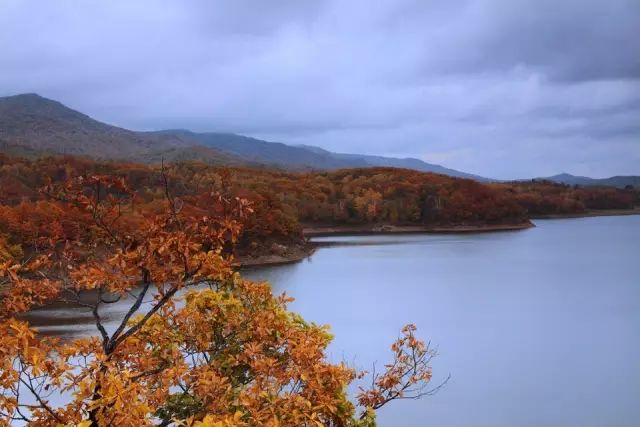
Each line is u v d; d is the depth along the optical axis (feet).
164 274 21.13
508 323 163.94
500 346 136.05
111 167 351.87
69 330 130.21
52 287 20.95
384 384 29.07
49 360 19.90
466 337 145.89
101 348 20.57
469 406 93.15
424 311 181.06
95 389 19.29
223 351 24.77
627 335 149.07
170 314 24.36
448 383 105.81
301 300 201.46
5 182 315.37
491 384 106.11
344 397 23.50
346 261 327.26
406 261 324.39
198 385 21.17
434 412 89.97
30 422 18.21
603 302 198.80
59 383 18.62
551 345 137.28
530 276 262.67
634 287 230.48
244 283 26.00
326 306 189.78
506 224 613.93
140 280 22.40
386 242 458.09
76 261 21.93
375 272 278.46
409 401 94.68
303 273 276.41
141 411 17.03
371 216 597.93
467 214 606.96
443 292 218.79
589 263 309.01
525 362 121.60
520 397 98.68
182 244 20.81
